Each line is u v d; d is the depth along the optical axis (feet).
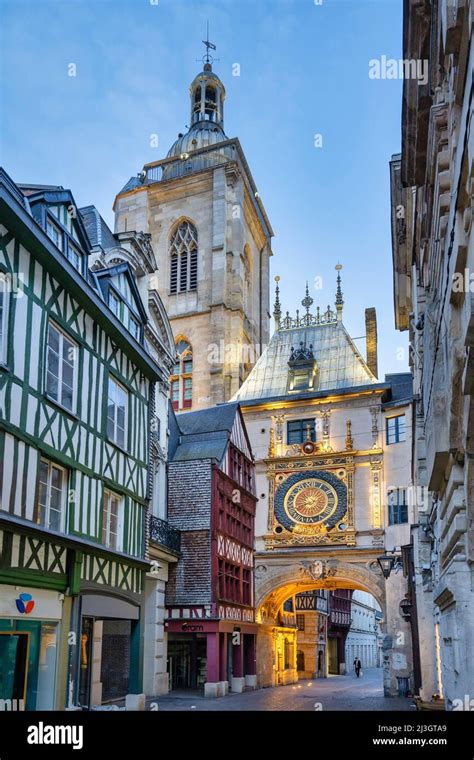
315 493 96.99
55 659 41.14
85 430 46.73
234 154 170.09
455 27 21.17
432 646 64.95
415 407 64.75
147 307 72.54
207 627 73.82
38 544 39.52
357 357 107.34
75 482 44.57
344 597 156.15
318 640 130.31
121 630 64.75
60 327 44.11
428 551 65.41
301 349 108.58
